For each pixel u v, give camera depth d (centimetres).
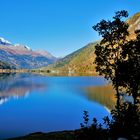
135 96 3453
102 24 3656
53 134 4509
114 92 13038
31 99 11169
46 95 12719
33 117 7019
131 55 3516
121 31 3625
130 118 2916
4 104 9606
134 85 3422
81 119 6738
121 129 2780
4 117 7012
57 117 7031
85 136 3014
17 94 13225
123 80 3450
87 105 9125
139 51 3475
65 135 4338
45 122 6388
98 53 3678
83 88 16038
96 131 2997
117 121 2950
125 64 3419
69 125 6041
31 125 6047
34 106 9062
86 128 3088
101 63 3669
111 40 3662
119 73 3478
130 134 2659
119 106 3491
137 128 2758
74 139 3853
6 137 4988
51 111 7994
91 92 13450
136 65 3422
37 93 13688
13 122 6397
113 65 3591
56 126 5959
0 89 16025
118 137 2642
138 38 3503
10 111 8019
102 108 8419
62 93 13488
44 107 8831
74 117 7019
